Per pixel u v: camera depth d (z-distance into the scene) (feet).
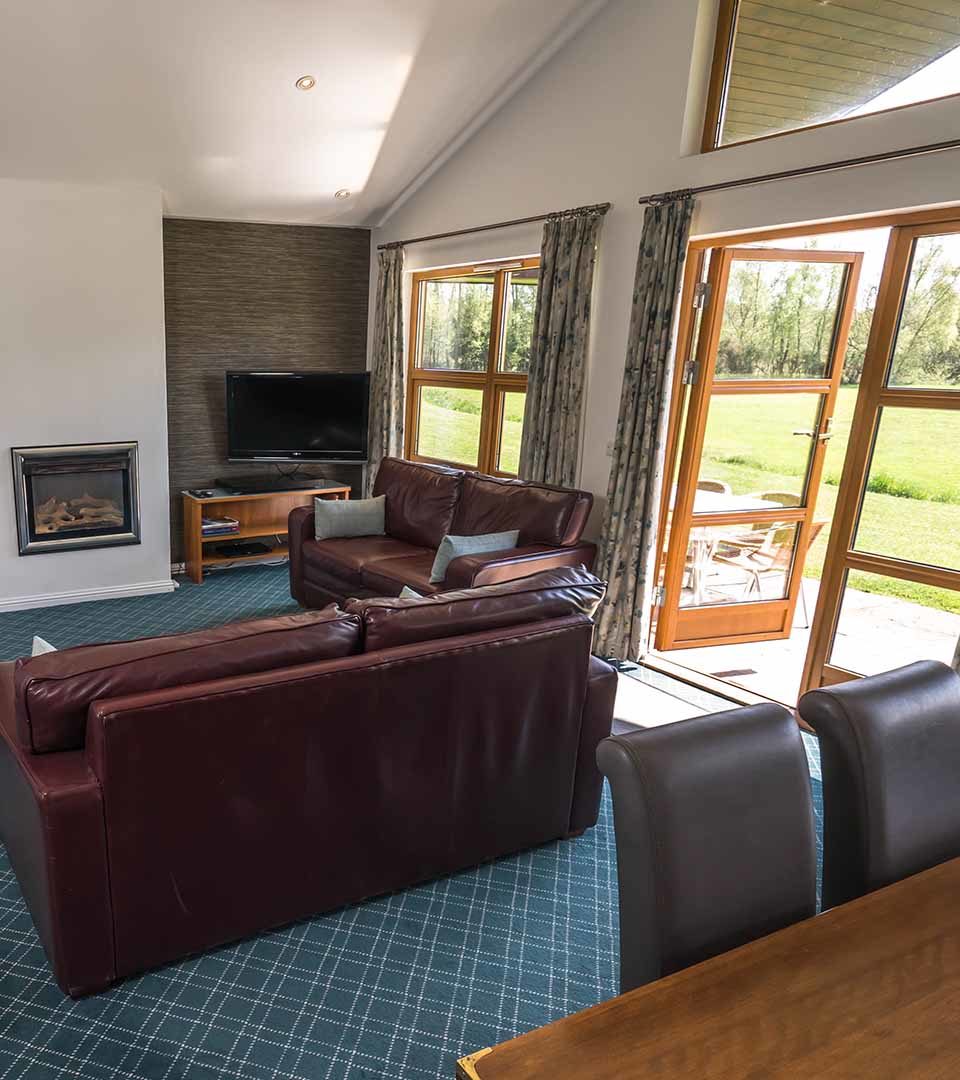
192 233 18.80
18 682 6.47
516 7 13.87
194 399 19.53
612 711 9.29
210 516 19.93
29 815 6.59
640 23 13.85
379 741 7.54
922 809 5.32
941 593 11.18
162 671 6.60
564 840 9.59
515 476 18.76
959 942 4.19
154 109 14.40
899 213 10.80
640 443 14.30
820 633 12.57
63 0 11.78
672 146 13.53
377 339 21.21
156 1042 6.47
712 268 13.74
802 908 4.73
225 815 6.90
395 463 17.92
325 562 15.93
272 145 16.12
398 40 13.83
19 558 16.29
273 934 7.77
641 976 4.33
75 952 6.55
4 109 13.47
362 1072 6.31
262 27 12.92
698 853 4.35
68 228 15.46
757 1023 3.59
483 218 17.78
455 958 7.58
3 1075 6.11
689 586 15.40
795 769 4.76
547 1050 3.39
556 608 8.67
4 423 15.56
